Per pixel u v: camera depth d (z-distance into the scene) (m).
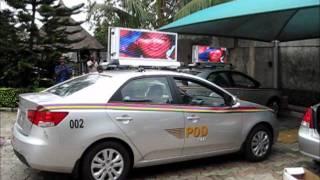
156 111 5.98
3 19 14.79
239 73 11.35
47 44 15.20
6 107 13.65
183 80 6.46
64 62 15.24
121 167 5.75
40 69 15.66
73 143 5.37
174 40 7.31
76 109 5.43
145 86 6.07
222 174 6.45
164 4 18.30
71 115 5.37
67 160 5.37
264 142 7.20
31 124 5.45
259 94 11.47
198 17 9.54
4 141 8.70
